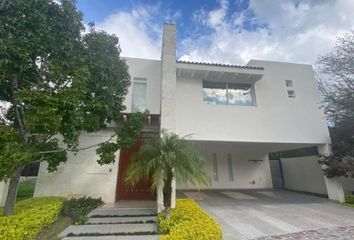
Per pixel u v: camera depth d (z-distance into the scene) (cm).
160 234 548
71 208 697
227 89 1082
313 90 1151
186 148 605
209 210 845
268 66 1138
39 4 500
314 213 802
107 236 539
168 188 601
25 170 1472
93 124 612
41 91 493
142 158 627
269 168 1642
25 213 523
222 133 984
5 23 467
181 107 989
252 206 924
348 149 1014
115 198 870
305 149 1417
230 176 1563
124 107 725
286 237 545
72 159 875
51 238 521
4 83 527
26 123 526
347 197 1036
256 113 1045
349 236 548
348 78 1075
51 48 527
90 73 577
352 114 1045
